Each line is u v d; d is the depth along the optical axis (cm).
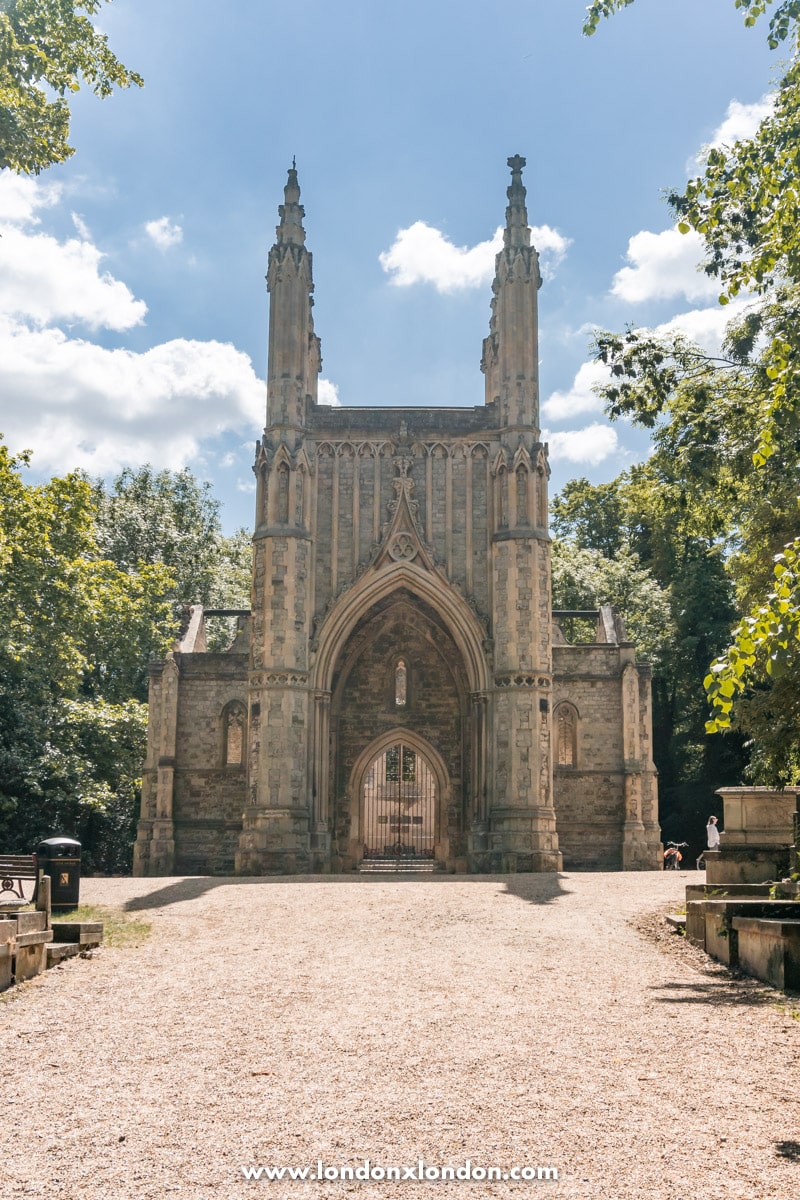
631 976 1488
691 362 2361
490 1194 720
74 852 2161
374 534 3841
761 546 2712
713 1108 884
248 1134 830
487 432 3875
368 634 4122
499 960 1616
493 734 3675
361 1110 884
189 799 4050
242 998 1347
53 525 4134
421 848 4984
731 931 1569
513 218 3941
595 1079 968
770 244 1689
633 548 6544
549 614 3744
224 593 6469
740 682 984
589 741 4103
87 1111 889
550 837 3581
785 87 1895
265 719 3628
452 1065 1020
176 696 4081
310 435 3866
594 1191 721
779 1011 1250
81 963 1597
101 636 4669
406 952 1697
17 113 2005
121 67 2106
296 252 3909
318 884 2708
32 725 4072
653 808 4078
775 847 2134
